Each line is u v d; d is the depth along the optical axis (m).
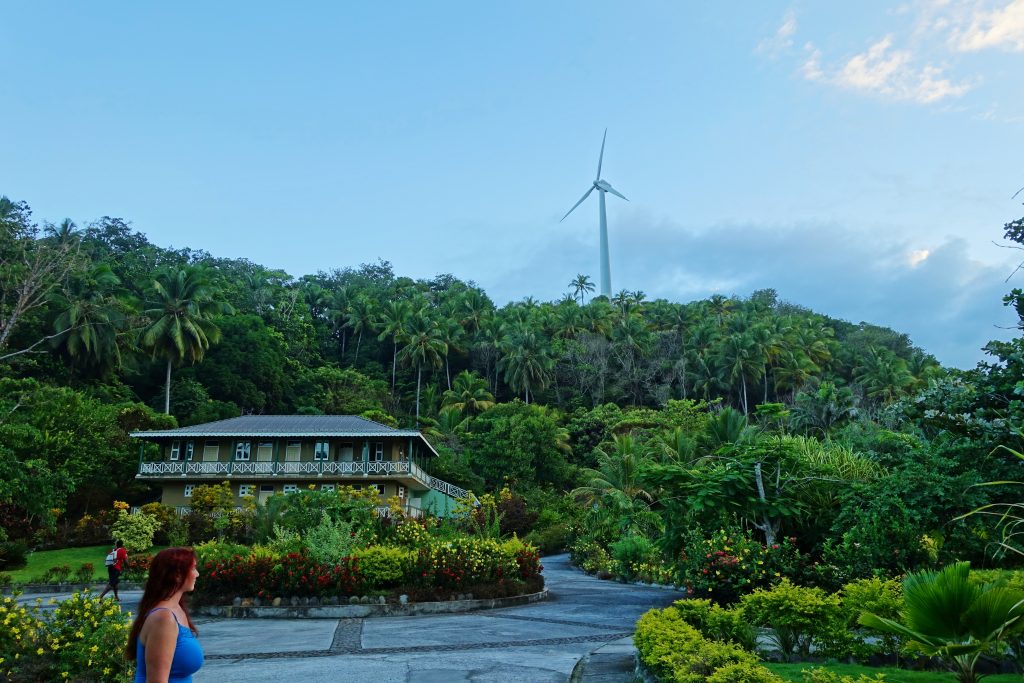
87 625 8.36
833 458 17.52
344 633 13.56
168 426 48.69
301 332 87.56
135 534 32.22
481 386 78.88
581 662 10.12
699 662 6.40
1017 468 13.41
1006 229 12.50
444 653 11.12
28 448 35.28
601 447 65.31
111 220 98.94
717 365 83.25
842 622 8.55
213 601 16.78
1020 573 8.11
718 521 16.36
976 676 6.14
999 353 14.30
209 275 89.00
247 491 42.75
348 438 43.78
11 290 38.28
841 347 101.12
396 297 108.69
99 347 54.44
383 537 22.58
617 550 27.73
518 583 19.30
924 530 13.97
